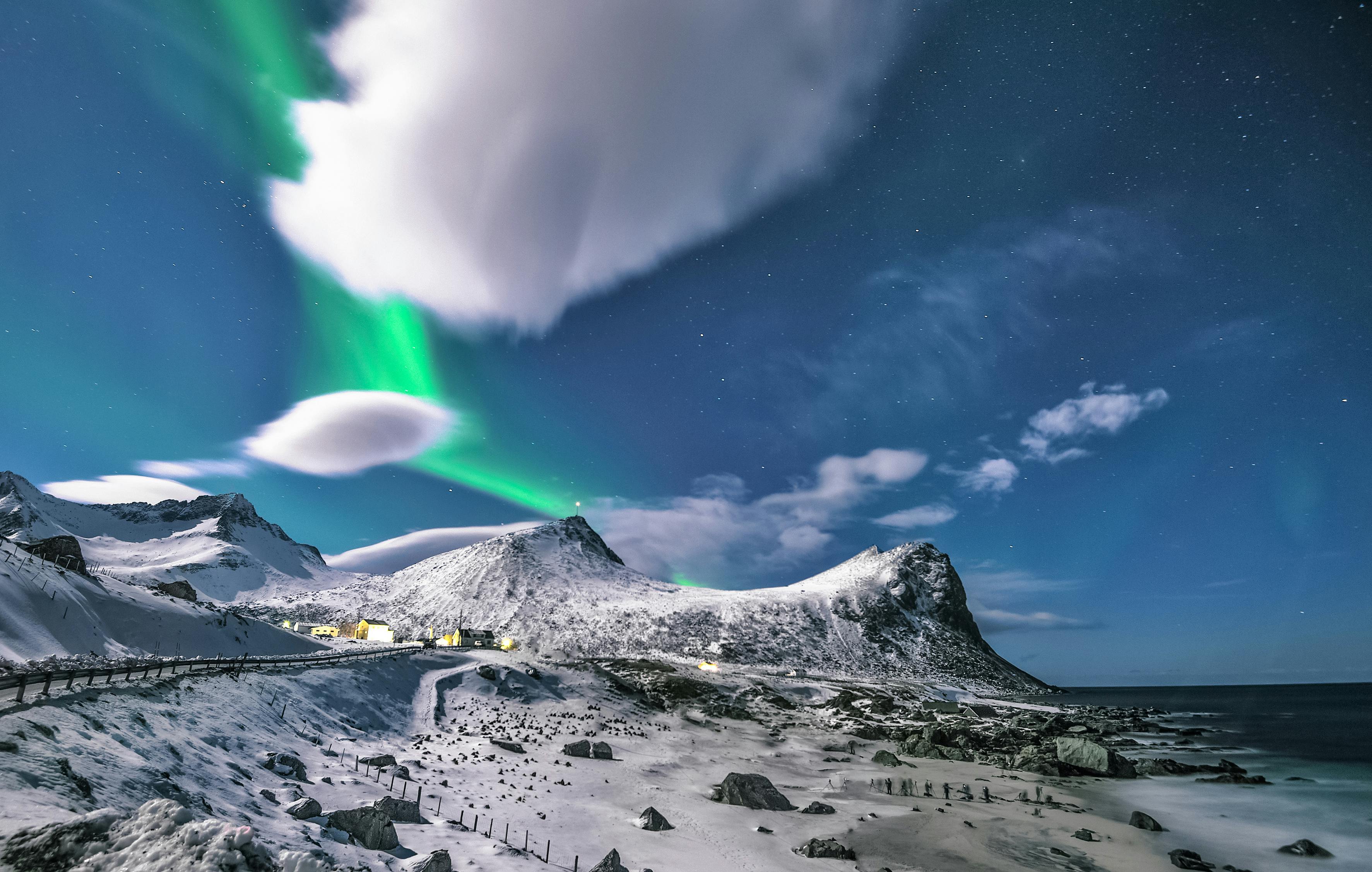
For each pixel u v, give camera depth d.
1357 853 35.28
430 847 22.80
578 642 155.38
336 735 37.59
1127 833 38.12
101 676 27.66
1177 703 179.12
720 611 191.62
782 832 34.84
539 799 34.72
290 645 66.62
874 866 30.41
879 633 196.00
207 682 34.25
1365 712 135.62
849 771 54.84
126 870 10.22
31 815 11.95
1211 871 31.91
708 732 70.62
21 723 17.06
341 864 17.72
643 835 30.81
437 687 64.38
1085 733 85.25
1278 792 51.00
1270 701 186.25
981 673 185.88
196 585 199.50
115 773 16.92
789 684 110.19
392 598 196.50
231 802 19.67
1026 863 31.91
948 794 46.38
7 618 36.19
